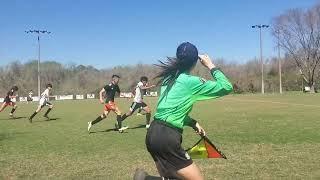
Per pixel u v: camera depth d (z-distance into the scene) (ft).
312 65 266.16
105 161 37.19
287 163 33.65
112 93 60.49
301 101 132.98
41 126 71.97
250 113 86.53
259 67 303.27
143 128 64.44
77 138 54.03
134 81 317.83
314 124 61.77
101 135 56.70
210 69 19.62
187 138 50.65
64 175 32.14
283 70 301.84
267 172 30.91
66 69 346.13
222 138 49.01
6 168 35.12
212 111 96.73
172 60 19.36
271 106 108.78
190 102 18.88
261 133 52.70
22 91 329.93
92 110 116.06
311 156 36.24
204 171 31.58
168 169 18.70
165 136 18.42
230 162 34.63
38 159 39.09
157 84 19.63
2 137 56.85
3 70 336.49
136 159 37.70
